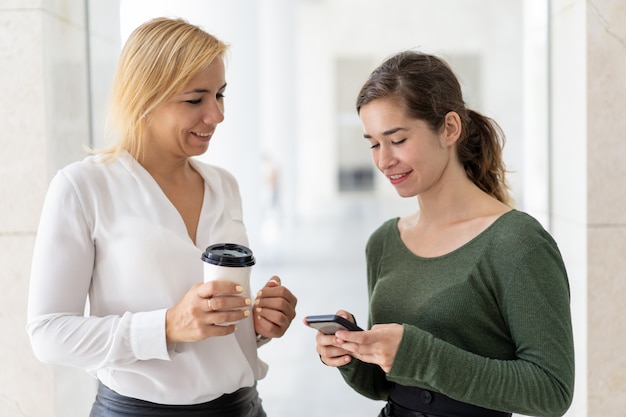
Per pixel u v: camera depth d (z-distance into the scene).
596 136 1.89
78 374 2.14
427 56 1.45
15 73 1.93
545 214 2.34
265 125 12.08
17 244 1.96
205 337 1.34
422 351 1.27
